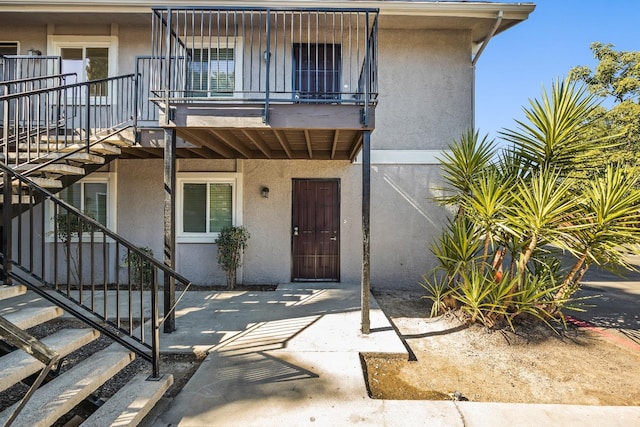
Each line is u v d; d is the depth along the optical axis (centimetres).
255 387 308
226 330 439
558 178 451
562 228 401
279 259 701
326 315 499
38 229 684
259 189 702
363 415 270
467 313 486
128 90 678
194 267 699
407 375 346
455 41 697
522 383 333
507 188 458
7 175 292
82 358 373
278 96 686
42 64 686
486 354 393
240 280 697
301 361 354
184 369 355
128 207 696
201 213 707
